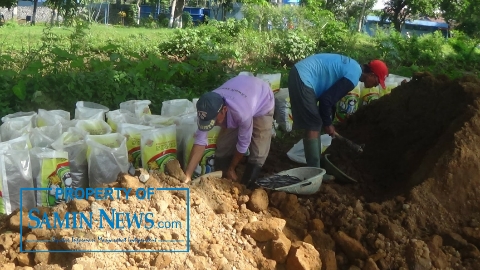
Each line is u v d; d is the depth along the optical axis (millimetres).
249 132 4320
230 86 4297
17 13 39281
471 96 4941
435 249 3748
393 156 5500
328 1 37594
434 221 4109
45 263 3188
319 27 16594
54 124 4723
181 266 3250
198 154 4188
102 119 5152
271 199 4281
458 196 4266
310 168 4797
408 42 15539
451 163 4340
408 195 4277
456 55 15523
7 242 3285
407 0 36969
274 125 6719
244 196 4129
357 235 3893
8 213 3910
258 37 14938
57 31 17922
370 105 6547
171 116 5211
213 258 3381
